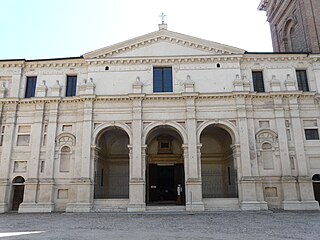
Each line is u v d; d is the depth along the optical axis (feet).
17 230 48.98
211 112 90.48
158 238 39.09
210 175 109.81
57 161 89.30
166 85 95.20
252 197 82.64
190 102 90.38
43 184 86.69
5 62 97.81
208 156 111.24
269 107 91.25
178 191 97.66
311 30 102.73
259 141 88.58
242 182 83.66
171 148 111.14
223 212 77.97
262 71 96.68
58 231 47.19
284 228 48.70
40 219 66.90
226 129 91.91
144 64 96.12
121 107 91.71
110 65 96.32
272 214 72.79
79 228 50.83
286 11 121.90
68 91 96.99
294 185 84.12
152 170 109.91
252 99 91.61
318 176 86.69
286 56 96.02
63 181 87.76
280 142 87.71
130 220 63.41
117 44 96.99
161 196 107.86
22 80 98.02
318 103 91.56
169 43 98.48
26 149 91.20
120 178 109.19
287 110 91.09
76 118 92.27
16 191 90.17
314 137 89.61
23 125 93.56
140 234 43.01
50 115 92.63
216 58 95.55
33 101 93.40
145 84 94.12
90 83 93.20
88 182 84.74
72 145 90.33
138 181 84.53
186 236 40.88
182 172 109.50
